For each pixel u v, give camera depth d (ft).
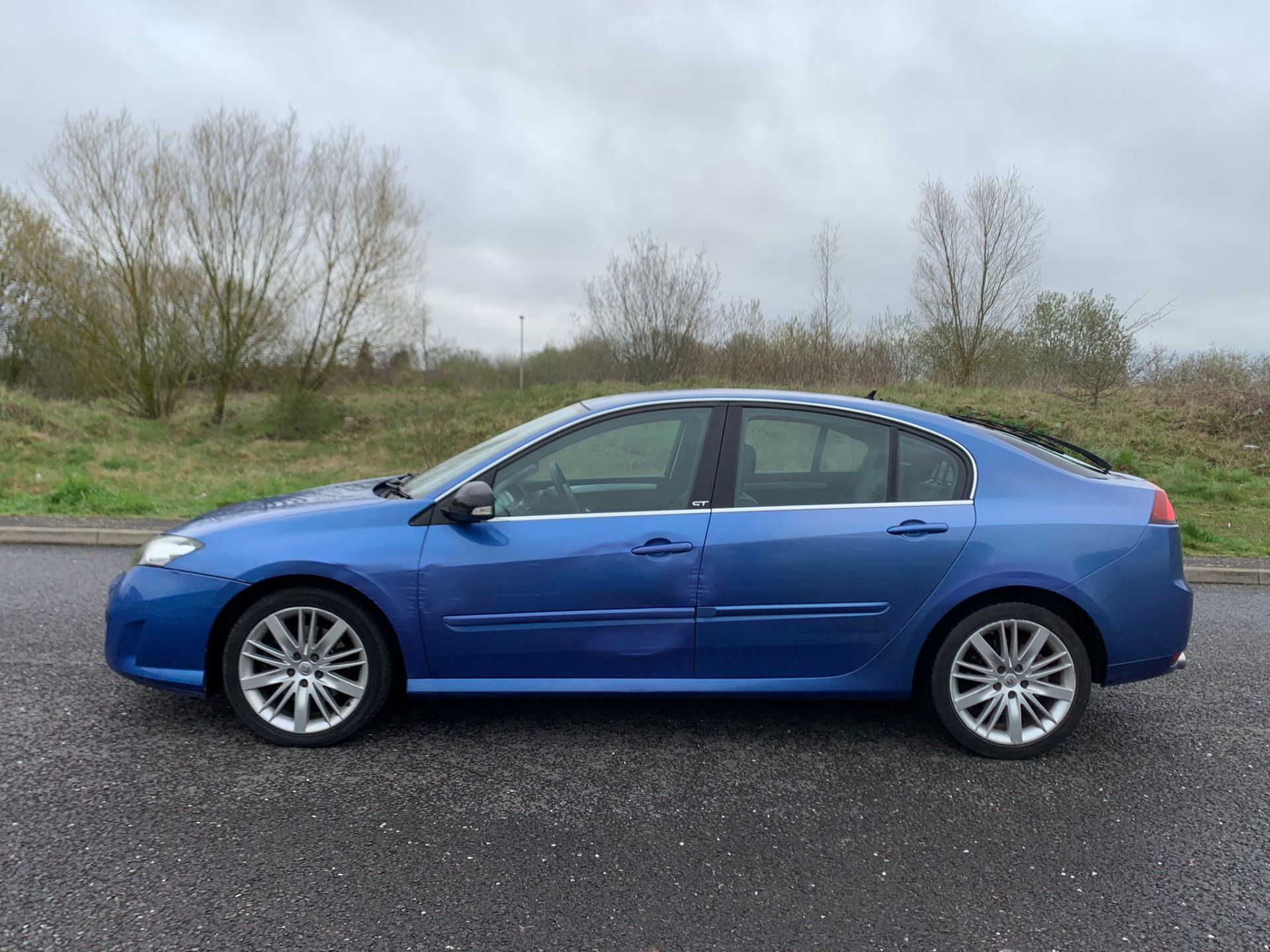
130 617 11.93
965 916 8.45
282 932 7.84
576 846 9.62
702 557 11.84
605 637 11.94
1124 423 49.83
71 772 11.04
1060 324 61.57
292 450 62.85
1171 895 8.90
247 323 73.05
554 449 12.46
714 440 12.44
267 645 12.08
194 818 9.95
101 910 8.09
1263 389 52.60
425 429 59.82
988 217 64.95
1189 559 27.55
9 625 17.58
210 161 69.51
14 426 54.39
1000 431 13.91
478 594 11.73
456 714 13.47
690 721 13.48
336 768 11.43
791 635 12.02
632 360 76.64
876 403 13.01
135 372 72.38
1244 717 14.32
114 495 34.83
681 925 8.16
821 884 8.97
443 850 9.44
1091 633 12.34
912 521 12.04
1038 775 11.86
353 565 11.67
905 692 12.32
